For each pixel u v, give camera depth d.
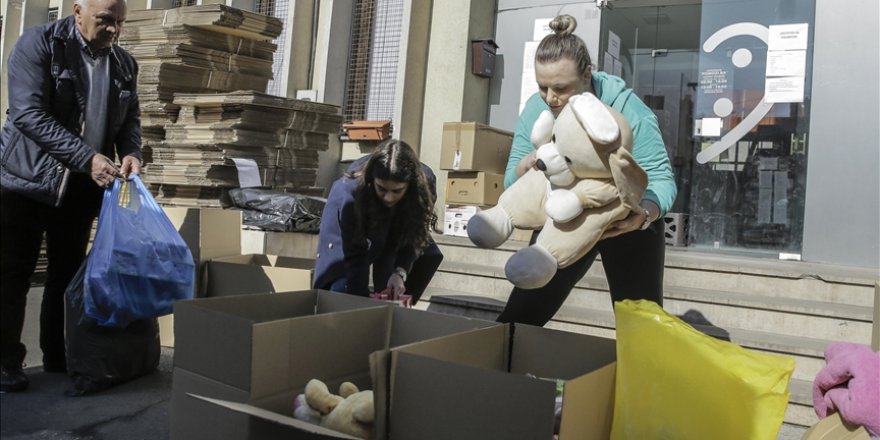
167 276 3.30
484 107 6.79
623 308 1.77
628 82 6.37
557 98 2.35
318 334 2.01
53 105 3.34
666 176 2.50
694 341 1.65
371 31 7.50
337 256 3.10
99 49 3.47
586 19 6.31
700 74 6.01
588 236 2.06
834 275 4.23
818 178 5.23
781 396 1.56
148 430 2.92
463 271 5.04
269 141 5.91
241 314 2.27
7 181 3.23
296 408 1.87
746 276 4.47
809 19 5.50
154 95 5.99
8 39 10.38
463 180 6.07
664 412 1.65
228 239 4.12
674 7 6.10
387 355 1.75
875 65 5.05
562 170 2.03
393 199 2.97
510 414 1.55
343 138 7.25
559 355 2.07
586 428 1.66
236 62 6.39
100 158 3.25
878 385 1.67
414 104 6.68
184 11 6.07
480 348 2.03
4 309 3.29
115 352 3.35
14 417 3.00
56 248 3.58
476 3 6.58
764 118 5.70
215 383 1.87
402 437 1.71
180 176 5.77
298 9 7.43
